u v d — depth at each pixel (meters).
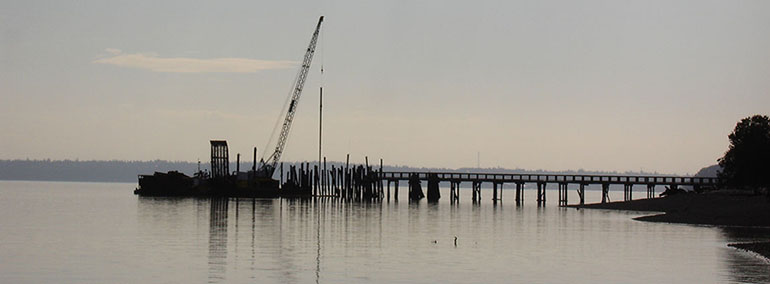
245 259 68.62
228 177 193.12
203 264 65.50
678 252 76.00
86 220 110.44
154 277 59.41
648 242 85.12
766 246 80.25
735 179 139.75
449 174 189.50
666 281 60.09
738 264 67.94
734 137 141.25
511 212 142.12
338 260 68.88
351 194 190.50
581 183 168.50
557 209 153.38
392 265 66.31
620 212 141.00
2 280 57.81
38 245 77.56
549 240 87.38
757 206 119.56
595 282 59.59
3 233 89.56
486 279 60.25
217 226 101.12
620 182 165.62
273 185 193.75
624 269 65.44
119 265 64.62
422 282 58.69
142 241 81.62
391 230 98.62
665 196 156.88
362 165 198.88
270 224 105.56
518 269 65.00
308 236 89.12
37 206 150.12
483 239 88.06
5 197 199.88
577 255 73.94
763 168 133.75
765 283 59.31
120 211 132.38
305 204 163.00
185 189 198.62
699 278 61.25
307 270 63.31
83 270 62.12
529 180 173.12
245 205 155.00
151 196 199.50
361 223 109.75
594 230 100.44
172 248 75.75
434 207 159.25
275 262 67.12
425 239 87.38
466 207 161.25
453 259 70.31
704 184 156.75
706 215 118.75
